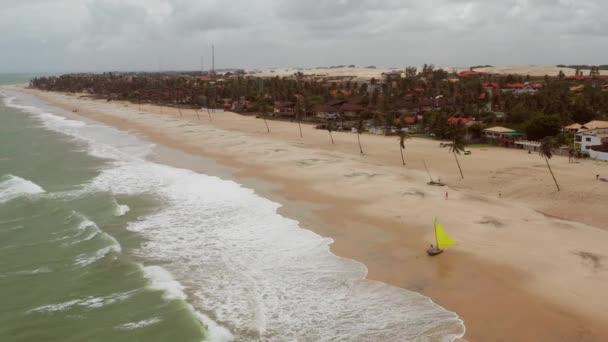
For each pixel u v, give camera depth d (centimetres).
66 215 4484
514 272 3216
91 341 2525
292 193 5325
